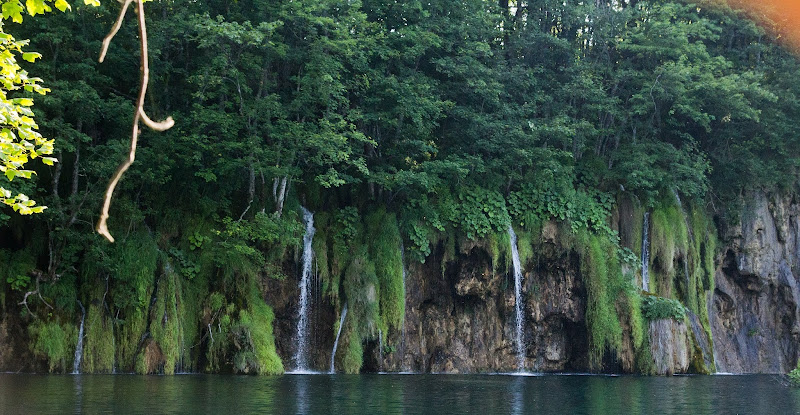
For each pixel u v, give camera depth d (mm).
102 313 29906
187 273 31516
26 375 27406
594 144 41625
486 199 37250
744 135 44062
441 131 39375
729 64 40906
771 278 42062
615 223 39781
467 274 36656
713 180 43250
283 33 35281
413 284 36188
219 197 34000
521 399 23469
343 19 33594
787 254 42906
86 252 30297
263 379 28281
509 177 37938
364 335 34125
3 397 20672
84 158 31891
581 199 38656
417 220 36281
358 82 34625
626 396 25000
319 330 34250
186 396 21812
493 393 25156
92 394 21766
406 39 36406
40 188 29609
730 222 42156
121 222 31062
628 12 42312
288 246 34250
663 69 39719
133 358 29625
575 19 41969
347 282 34562
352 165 36719
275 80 34688
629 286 37156
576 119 40406
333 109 33906
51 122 28906
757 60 44312
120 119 31281
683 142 41938
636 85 42250
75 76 31344
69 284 30062
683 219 40625
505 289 36906
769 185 42844
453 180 37688
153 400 20688
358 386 26453
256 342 31109
